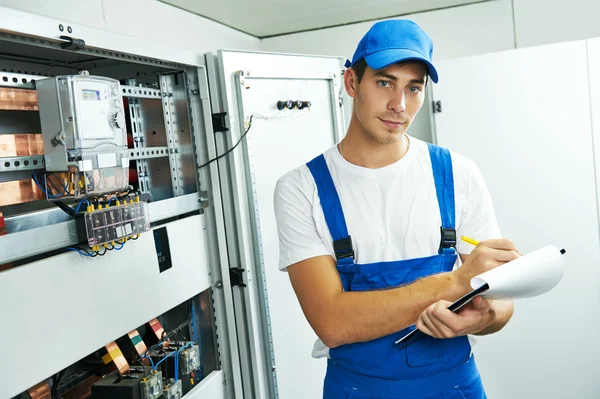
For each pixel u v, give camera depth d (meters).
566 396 2.60
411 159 1.31
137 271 1.64
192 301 2.08
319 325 1.20
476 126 2.60
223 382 2.05
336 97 2.56
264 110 2.14
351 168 1.30
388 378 1.26
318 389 2.39
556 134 2.50
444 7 3.19
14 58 1.69
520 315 2.61
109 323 1.52
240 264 2.04
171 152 1.99
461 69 2.59
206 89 1.96
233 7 2.71
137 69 1.97
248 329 2.06
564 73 2.46
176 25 2.60
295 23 3.21
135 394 1.60
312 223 1.30
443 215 1.28
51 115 1.39
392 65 1.13
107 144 1.49
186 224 1.90
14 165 1.37
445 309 1.01
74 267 1.41
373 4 2.96
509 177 2.59
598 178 2.46
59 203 1.46
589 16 2.96
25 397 1.49
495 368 2.67
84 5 2.00
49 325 1.33
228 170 2.02
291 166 2.29
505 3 3.10
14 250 1.24
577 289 2.54
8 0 1.68
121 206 1.54
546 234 2.56
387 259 1.28
